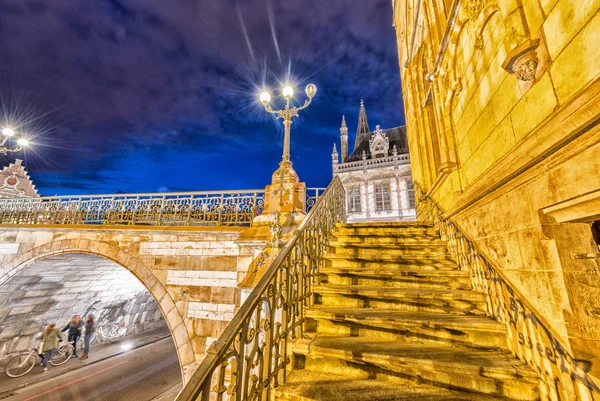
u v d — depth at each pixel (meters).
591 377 1.55
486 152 2.92
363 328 2.91
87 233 8.50
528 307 2.13
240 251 6.88
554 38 1.75
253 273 5.83
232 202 7.86
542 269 1.95
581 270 1.72
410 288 3.53
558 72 1.72
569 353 1.69
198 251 7.29
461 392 2.13
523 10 2.06
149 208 8.59
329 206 5.53
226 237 7.09
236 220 7.62
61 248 8.66
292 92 7.35
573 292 1.72
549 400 1.88
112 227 8.22
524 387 2.03
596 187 1.40
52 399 8.59
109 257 8.05
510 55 2.02
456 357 2.29
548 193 1.83
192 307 7.00
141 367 11.49
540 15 1.88
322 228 4.73
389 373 2.35
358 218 27.19
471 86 3.25
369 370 2.42
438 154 6.02
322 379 2.40
